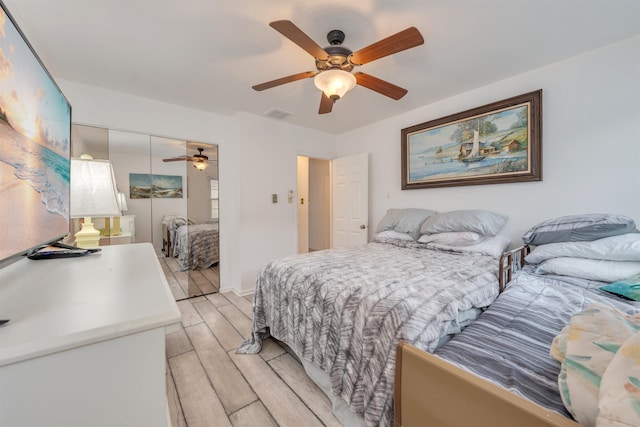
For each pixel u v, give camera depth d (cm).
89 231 167
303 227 541
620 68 183
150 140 279
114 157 260
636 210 179
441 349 95
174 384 158
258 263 329
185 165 303
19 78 75
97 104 245
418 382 83
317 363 148
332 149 412
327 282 154
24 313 59
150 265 106
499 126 238
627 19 160
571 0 145
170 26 164
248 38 176
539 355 87
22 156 77
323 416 136
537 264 190
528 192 228
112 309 62
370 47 147
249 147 320
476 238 228
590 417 54
